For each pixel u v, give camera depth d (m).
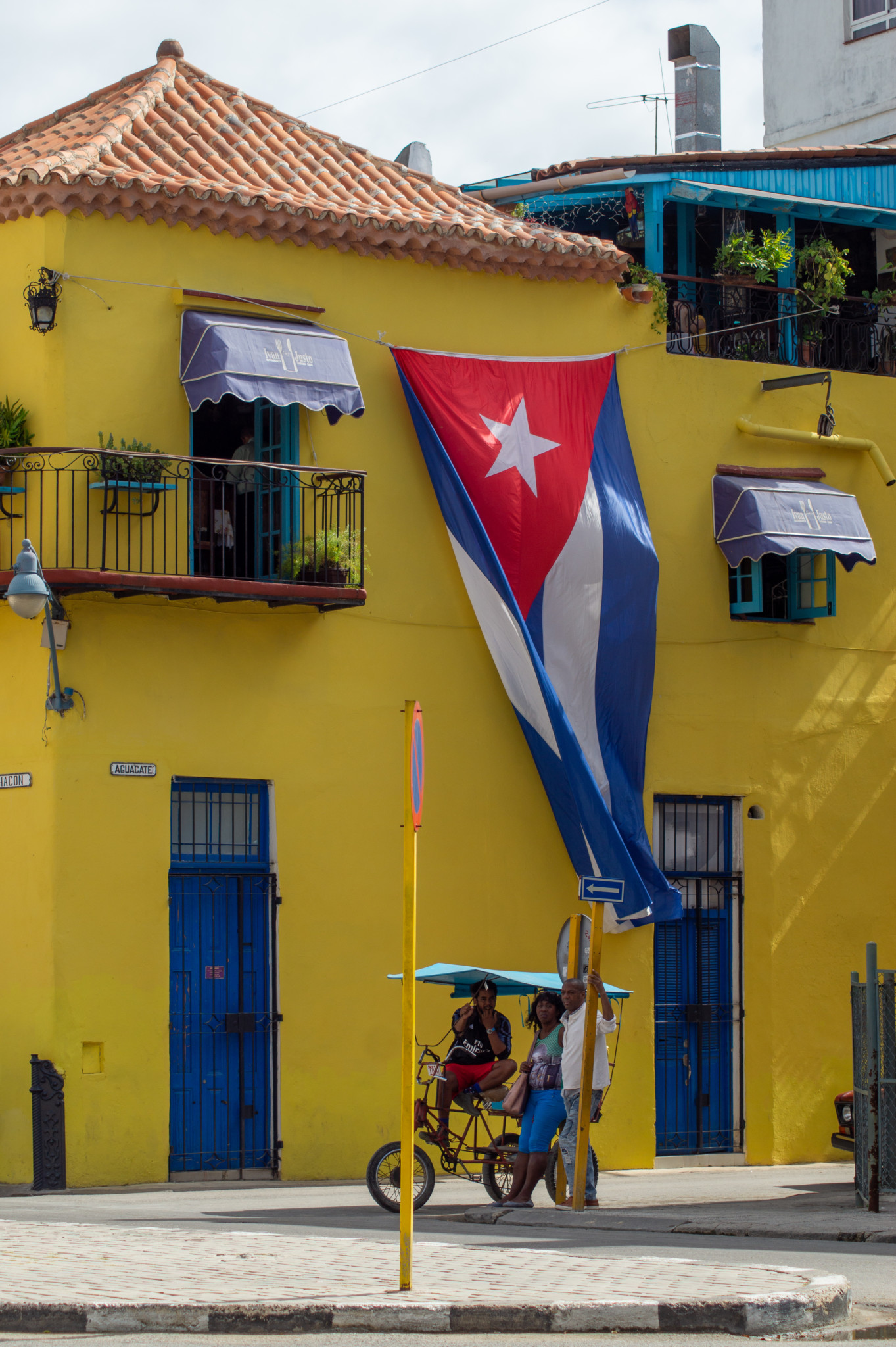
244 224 23.42
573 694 25.11
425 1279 12.11
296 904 23.33
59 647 21.89
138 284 22.78
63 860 21.70
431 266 25.11
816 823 27.56
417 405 24.58
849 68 39.84
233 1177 22.61
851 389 28.75
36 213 22.48
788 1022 26.97
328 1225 17.14
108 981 21.84
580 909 25.33
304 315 23.88
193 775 22.69
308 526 23.62
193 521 23.69
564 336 26.16
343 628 23.98
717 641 26.91
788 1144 26.72
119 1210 18.55
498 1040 20.41
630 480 25.97
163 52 26.77
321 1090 23.19
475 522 24.53
